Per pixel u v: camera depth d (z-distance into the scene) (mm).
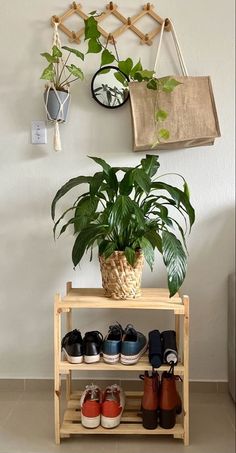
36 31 1798
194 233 1842
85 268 1848
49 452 1412
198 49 1799
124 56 1803
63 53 1792
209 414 1677
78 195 1831
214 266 1849
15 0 1791
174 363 1432
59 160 1832
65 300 1469
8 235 1845
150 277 1840
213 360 1868
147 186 1307
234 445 1458
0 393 1854
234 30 1797
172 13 1788
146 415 1447
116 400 1485
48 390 1863
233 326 1729
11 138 1828
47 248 1849
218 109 1817
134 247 1464
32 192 1835
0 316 1862
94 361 1443
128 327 1602
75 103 1812
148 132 1665
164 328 1844
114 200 1431
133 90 1669
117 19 1790
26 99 1815
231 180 1830
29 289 1861
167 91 1620
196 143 1746
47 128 1822
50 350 1875
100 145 1825
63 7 1787
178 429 1451
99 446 1452
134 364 1446
